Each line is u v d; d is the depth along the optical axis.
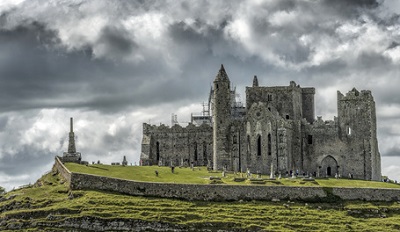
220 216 194.50
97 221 188.00
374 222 199.00
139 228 187.88
